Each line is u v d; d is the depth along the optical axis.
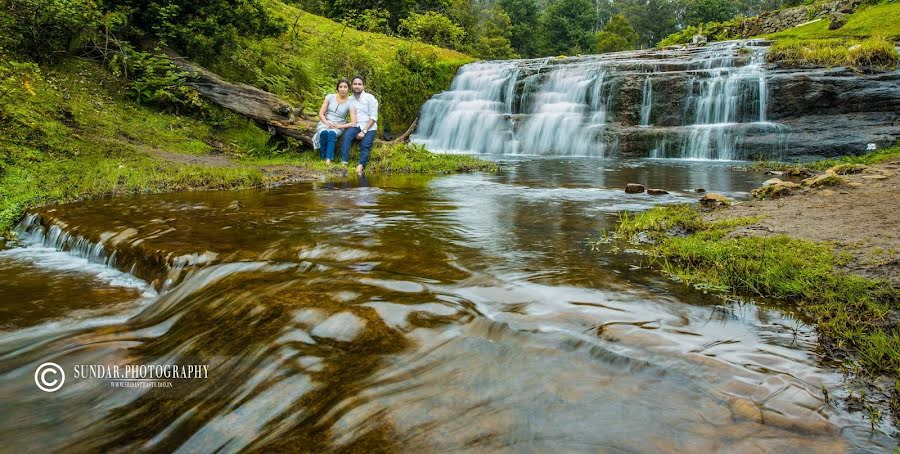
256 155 10.14
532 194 6.61
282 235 4.07
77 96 9.08
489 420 1.57
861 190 5.38
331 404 1.69
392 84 18.75
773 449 1.44
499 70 20.23
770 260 3.04
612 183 7.93
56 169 6.97
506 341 2.08
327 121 9.34
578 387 1.75
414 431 1.53
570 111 17.23
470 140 17.66
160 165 7.91
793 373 1.86
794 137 12.48
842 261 2.94
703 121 15.20
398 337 2.10
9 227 5.25
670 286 2.80
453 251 3.54
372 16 26.86
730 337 2.16
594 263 3.25
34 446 1.72
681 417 1.59
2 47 8.74
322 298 2.51
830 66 14.12
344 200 5.98
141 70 10.48
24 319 2.89
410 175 9.02
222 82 10.64
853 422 1.57
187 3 11.33
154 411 1.86
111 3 10.48
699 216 4.67
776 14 27.03
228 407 1.78
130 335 2.56
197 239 3.95
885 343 1.96
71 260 4.17
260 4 13.27
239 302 2.57
